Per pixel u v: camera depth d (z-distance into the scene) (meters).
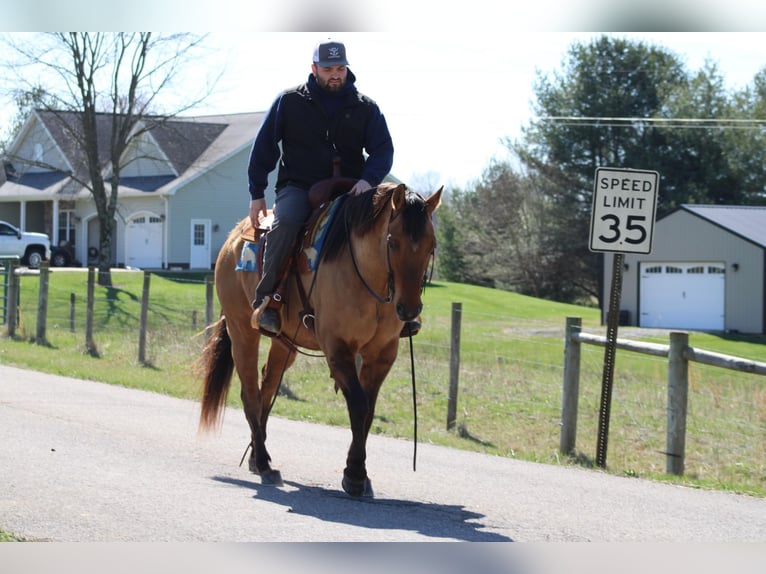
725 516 8.48
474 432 14.60
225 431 12.47
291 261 9.25
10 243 52.72
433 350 25.09
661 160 68.25
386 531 7.49
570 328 13.01
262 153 9.51
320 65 9.08
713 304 49.44
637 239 12.07
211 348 10.70
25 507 7.75
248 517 7.75
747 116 68.81
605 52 69.25
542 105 71.25
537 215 72.44
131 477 9.09
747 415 16.41
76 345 23.22
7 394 14.71
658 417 16.08
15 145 64.00
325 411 15.08
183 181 56.00
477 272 77.12
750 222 50.78
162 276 49.25
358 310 8.46
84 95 45.56
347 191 9.27
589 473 11.02
